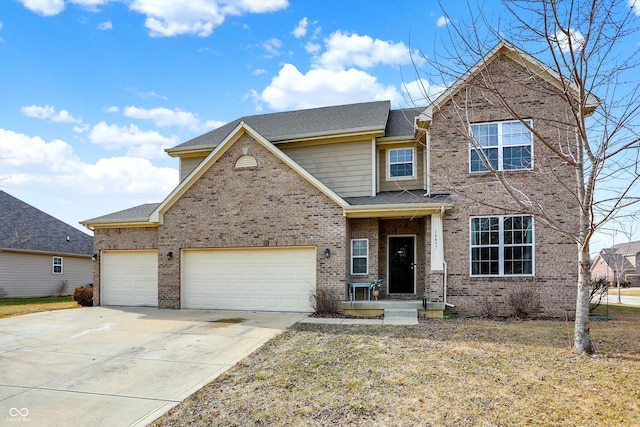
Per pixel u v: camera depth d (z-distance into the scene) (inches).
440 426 183.3
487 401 209.6
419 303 486.3
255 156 557.0
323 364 280.7
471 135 377.1
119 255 633.6
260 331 398.3
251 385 245.0
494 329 389.4
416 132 556.1
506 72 498.6
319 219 526.6
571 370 255.3
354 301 506.0
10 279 893.2
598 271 1855.3
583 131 276.5
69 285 1045.2
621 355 286.8
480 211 499.8
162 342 360.2
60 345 354.9
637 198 265.3
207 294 569.9
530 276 483.5
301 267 536.7
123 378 264.8
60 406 219.1
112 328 426.6
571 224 474.0
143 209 685.9
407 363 277.6
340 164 593.9
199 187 576.7
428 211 499.8
